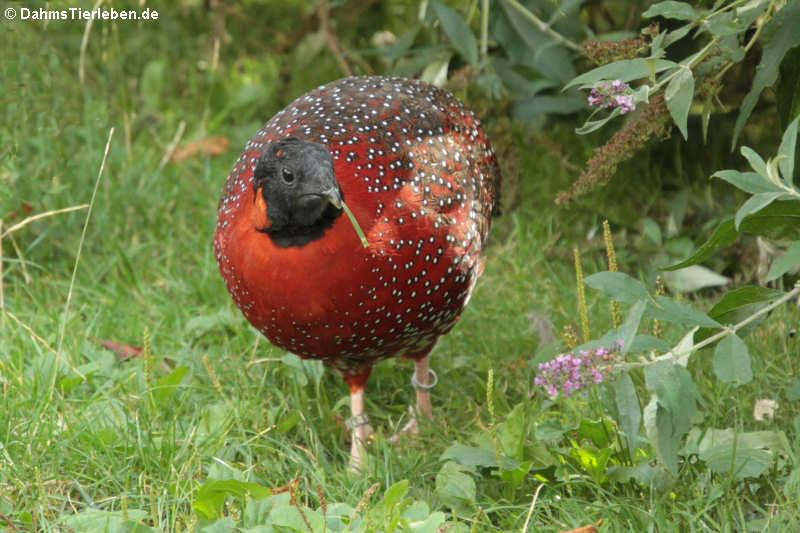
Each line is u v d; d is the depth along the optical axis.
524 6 8.42
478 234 6.16
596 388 5.75
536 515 5.38
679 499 5.40
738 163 9.07
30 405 6.29
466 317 7.80
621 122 8.89
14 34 8.88
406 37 9.12
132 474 5.79
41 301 7.89
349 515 5.11
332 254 5.34
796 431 5.67
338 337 5.73
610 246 5.82
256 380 6.98
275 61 11.62
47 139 8.80
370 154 5.60
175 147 10.14
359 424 6.48
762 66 5.33
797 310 7.04
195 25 11.72
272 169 5.23
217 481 5.09
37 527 5.31
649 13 5.14
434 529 4.77
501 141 9.04
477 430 6.47
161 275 8.43
